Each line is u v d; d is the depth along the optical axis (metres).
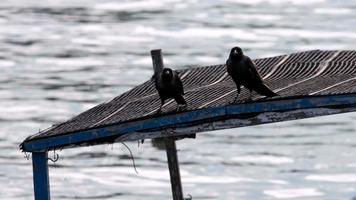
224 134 32.75
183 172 29.41
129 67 41.66
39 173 12.21
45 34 49.28
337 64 13.61
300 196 27.27
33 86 38.34
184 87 13.57
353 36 48.66
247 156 30.81
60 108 35.41
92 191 27.16
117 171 28.69
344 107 10.74
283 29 50.12
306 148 31.58
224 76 13.95
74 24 52.16
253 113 11.02
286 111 10.92
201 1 57.22
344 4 56.19
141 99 13.06
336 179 28.64
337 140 32.44
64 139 11.76
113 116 12.15
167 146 14.77
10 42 47.44
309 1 57.06
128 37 48.81
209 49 45.78
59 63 42.50
